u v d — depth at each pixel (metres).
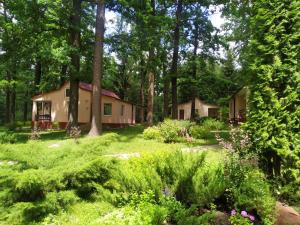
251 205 5.18
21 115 50.91
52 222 5.12
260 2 6.91
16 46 19.12
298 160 5.75
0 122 46.41
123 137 18.42
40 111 31.16
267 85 6.37
